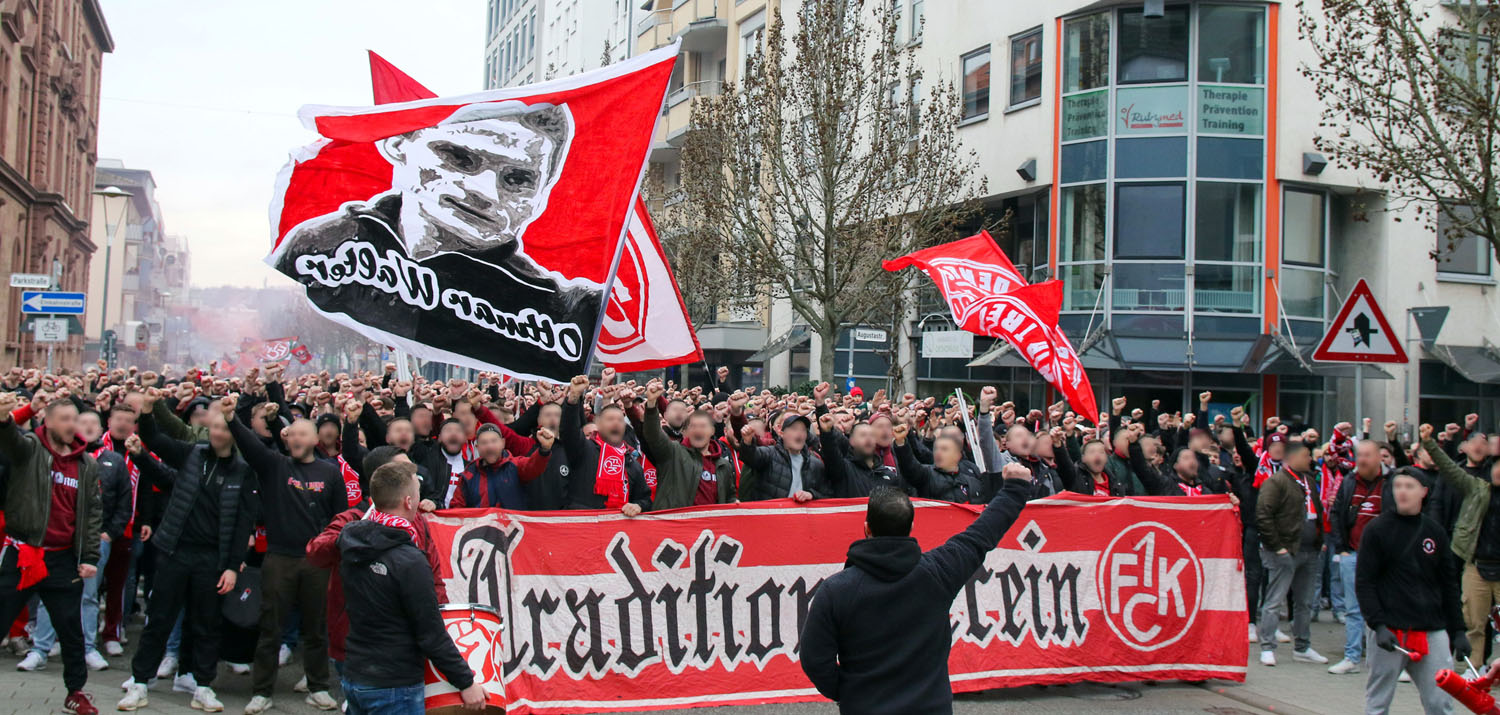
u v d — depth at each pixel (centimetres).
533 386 1107
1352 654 933
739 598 758
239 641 782
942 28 2516
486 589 715
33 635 848
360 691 460
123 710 716
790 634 764
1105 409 2141
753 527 764
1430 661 656
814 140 1931
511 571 722
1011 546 812
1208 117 2097
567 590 732
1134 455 981
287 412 870
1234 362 2059
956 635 793
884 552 423
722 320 3167
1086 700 805
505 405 1118
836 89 1936
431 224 694
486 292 701
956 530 795
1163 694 831
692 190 2069
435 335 691
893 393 2078
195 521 729
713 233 2048
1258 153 2098
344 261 678
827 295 1930
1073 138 2198
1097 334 2091
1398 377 2131
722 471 884
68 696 701
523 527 729
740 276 2059
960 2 2467
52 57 4631
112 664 865
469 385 895
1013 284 983
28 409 660
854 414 972
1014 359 2172
